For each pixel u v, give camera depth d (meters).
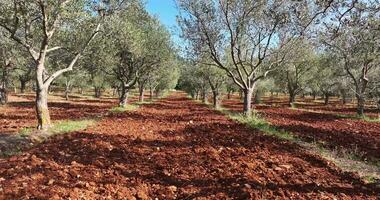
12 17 18.80
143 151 14.76
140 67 43.22
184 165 12.50
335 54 38.19
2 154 13.69
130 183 10.19
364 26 11.80
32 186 9.30
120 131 20.44
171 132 20.78
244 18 29.77
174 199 9.18
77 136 17.77
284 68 55.31
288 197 9.38
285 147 16.62
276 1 27.61
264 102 71.12
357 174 12.36
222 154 14.47
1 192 8.76
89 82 78.69
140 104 51.97
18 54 36.28
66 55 26.11
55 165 11.62
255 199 9.05
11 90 89.69
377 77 39.25
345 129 26.09
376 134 23.64
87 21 22.05
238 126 24.25
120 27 24.86
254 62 43.50
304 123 29.75
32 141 16.27
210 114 35.47
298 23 17.23
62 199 8.41
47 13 19.03
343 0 11.55
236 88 66.81
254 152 15.12
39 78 19.44
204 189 9.91
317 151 16.27
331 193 9.99
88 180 10.16
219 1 29.59
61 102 52.44
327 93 68.44
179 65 61.53
